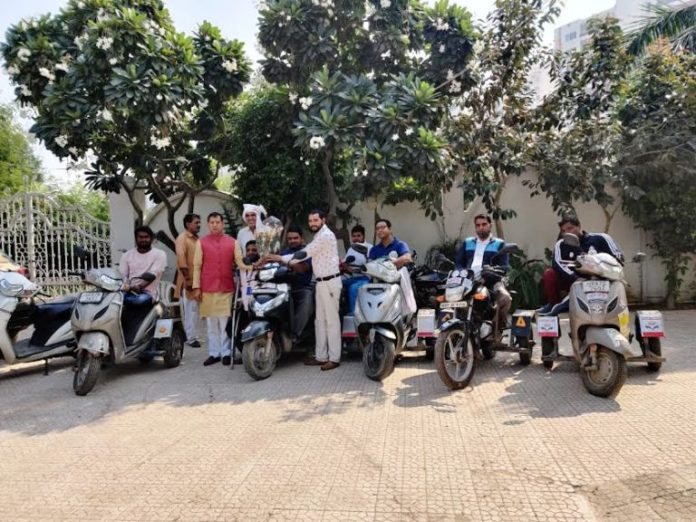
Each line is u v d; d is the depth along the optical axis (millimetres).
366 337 5469
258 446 3643
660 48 9938
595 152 8469
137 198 9961
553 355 5324
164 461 3455
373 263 5496
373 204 9609
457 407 4336
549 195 8734
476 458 3338
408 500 2857
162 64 7086
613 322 4465
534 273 8844
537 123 9477
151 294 6141
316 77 7270
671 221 8797
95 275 5383
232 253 6223
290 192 8773
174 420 4266
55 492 3084
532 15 8680
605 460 3230
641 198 8680
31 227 9734
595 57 9141
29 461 3543
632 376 5039
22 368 6289
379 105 7113
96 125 7336
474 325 5148
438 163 7152
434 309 6234
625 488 2900
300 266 5871
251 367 5293
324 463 3338
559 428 3773
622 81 9109
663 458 3223
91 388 5094
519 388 4812
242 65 8516
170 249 10086
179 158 9086
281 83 8430
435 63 8219
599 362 4531
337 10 7832
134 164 8375
